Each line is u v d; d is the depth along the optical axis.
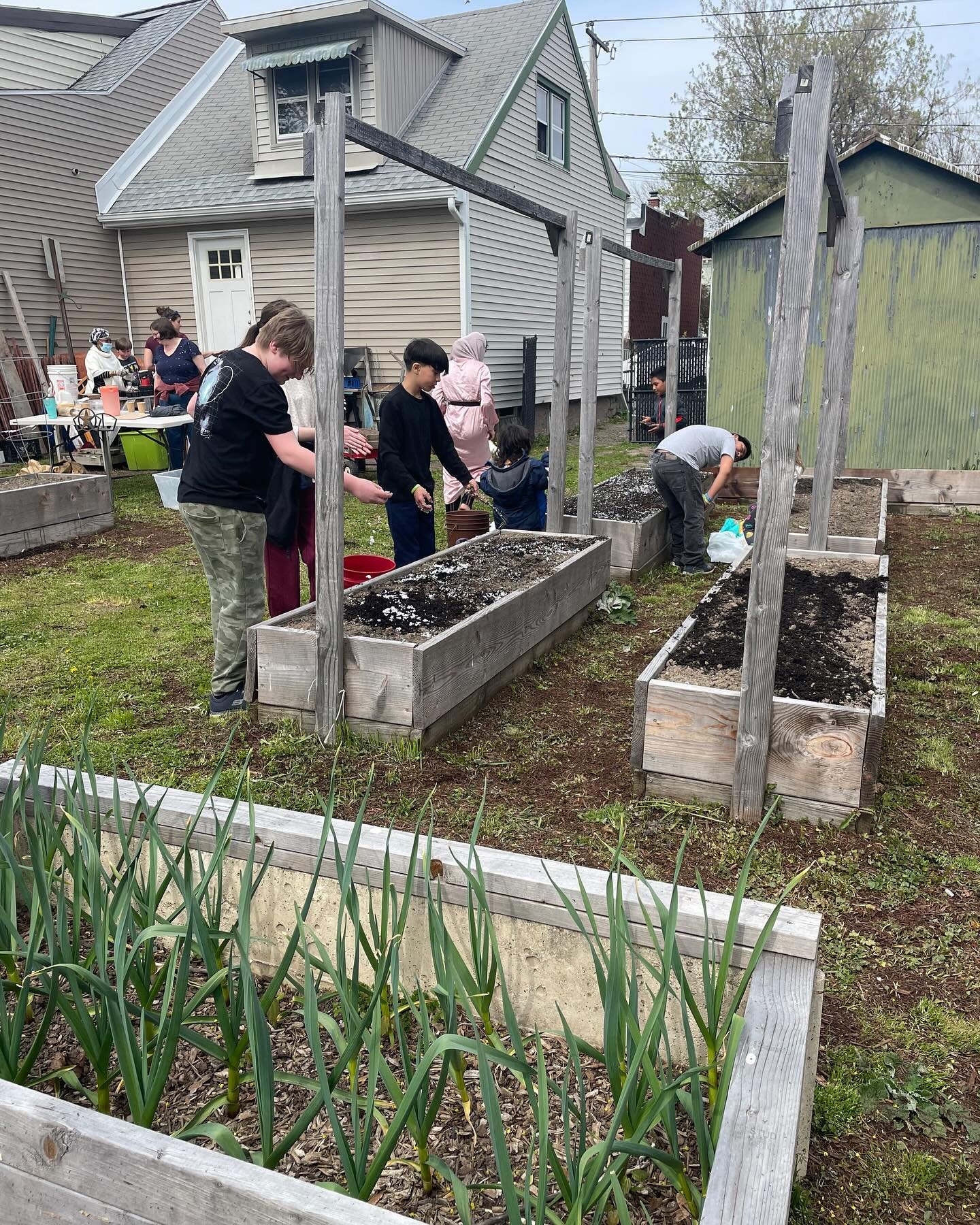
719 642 4.31
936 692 4.65
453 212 13.11
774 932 1.82
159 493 10.60
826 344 6.01
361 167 13.94
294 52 13.65
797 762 3.29
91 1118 1.36
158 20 17.34
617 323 20.62
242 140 15.82
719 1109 1.58
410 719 3.84
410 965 2.19
